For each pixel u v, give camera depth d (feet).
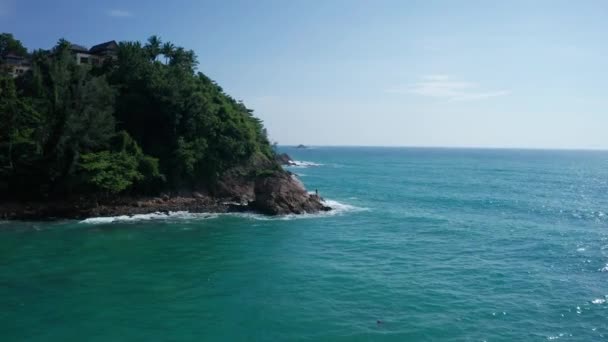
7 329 78.13
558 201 268.62
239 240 149.79
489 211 227.20
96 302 91.45
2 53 329.52
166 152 206.90
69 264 117.08
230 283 105.09
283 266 120.16
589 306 93.91
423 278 111.75
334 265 122.11
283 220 187.73
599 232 173.78
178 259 124.67
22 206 176.55
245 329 80.33
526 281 110.11
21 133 182.91
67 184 177.99
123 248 134.92
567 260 130.62
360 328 81.61
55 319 82.74
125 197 190.39
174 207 193.16
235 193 215.51
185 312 87.35
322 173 469.98
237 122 234.99
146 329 79.51
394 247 144.87
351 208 226.79
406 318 86.48
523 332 81.20
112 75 232.53
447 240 156.46
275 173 224.53
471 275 114.73
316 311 89.04
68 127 173.37
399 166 624.59
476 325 83.87
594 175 497.46
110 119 187.62
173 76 221.66
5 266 114.21
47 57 247.70
